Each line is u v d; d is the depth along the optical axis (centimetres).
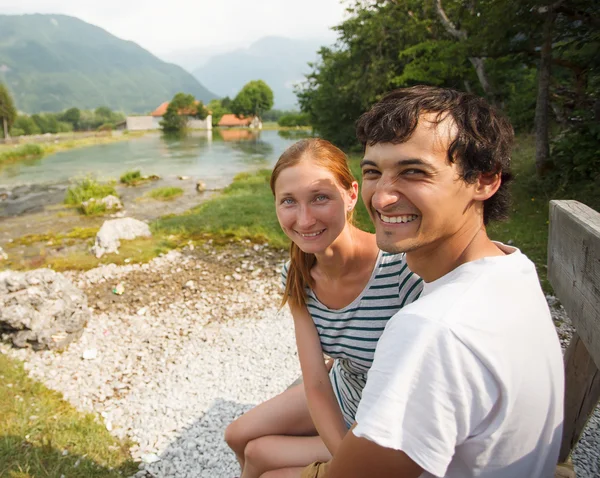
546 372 100
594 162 855
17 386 434
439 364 89
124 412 402
